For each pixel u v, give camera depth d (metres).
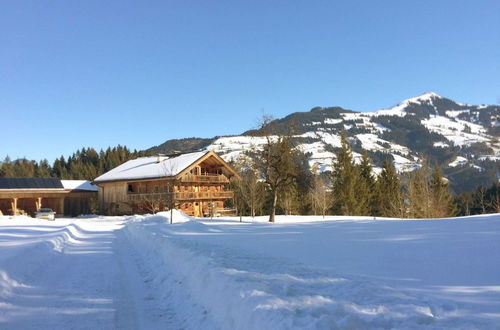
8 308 6.49
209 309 5.93
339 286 5.68
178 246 10.69
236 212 52.25
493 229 12.04
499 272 6.40
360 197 54.06
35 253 11.45
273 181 36.31
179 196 44.19
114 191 52.03
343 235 13.69
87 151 108.94
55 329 5.53
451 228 13.30
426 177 44.00
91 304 6.86
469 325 3.91
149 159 56.38
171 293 7.57
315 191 49.50
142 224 23.94
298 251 10.15
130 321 5.95
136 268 10.61
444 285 5.78
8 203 49.78
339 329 3.87
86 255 13.30
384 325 4.02
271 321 4.23
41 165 104.88
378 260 8.16
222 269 6.88
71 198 54.28
